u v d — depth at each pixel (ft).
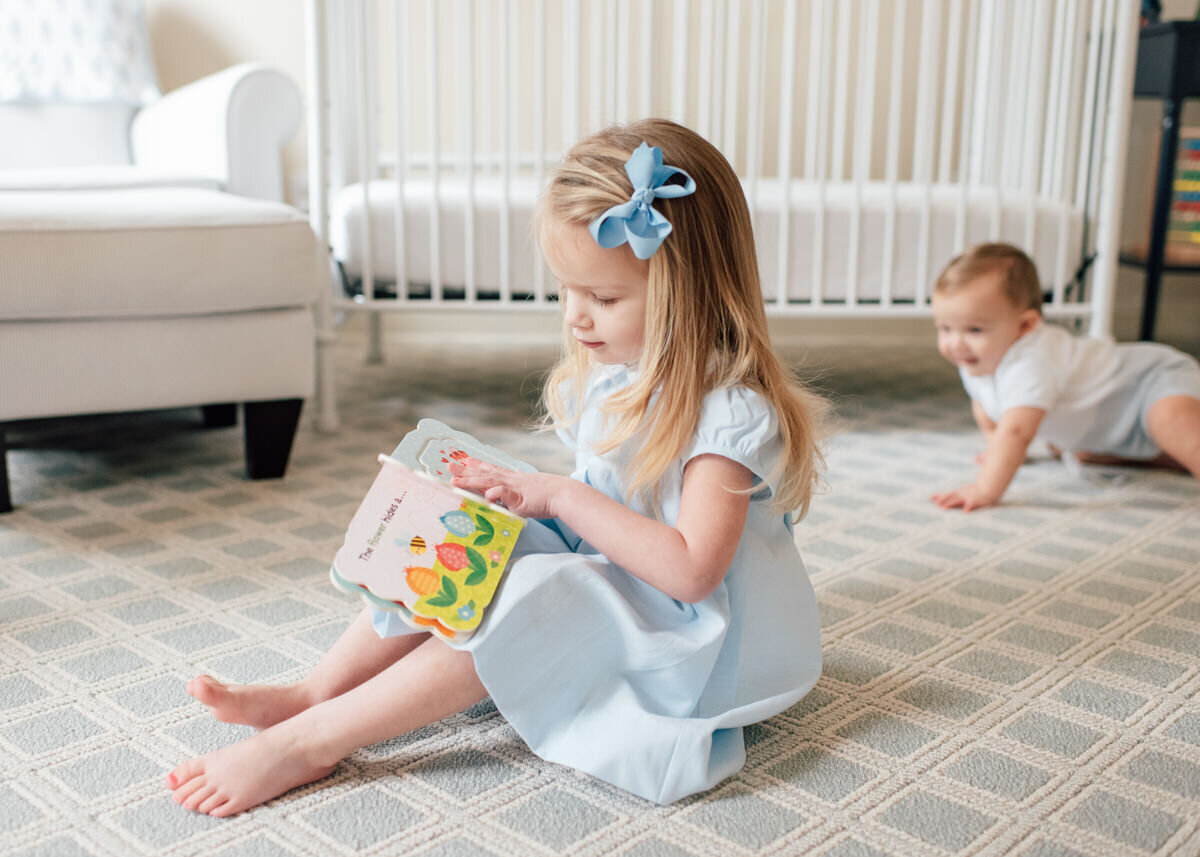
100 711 2.99
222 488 5.20
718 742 2.75
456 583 2.63
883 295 6.63
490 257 6.53
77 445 5.96
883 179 9.00
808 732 2.93
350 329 9.46
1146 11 8.19
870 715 3.03
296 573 4.08
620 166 2.69
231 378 5.09
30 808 2.51
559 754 2.67
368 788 2.63
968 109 6.37
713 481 2.67
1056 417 5.39
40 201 4.82
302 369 5.25
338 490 5.19
